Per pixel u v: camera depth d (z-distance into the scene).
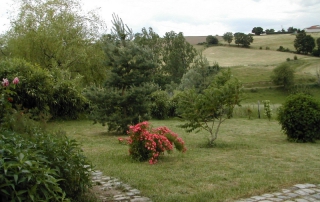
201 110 9.95
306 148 9.71
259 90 51.44
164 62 55.62
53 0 23.03
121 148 9.65
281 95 49.06
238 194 5.13
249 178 6.12
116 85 12.86
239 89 9.92
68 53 21.70
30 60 21.47
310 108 10.93
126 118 12.63
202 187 5.57
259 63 70.31
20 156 3.07
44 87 16.77
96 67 23.28
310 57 72.44
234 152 9.01
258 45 89.75
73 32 22.59
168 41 57.03
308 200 4.86
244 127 15.88
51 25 21.92
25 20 21.91
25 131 4.68
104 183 5.80
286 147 9.91
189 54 55.69
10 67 16.08
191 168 7.00
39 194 3.18
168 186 5.64
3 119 4.72
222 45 91.75
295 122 11.01
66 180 4.11
